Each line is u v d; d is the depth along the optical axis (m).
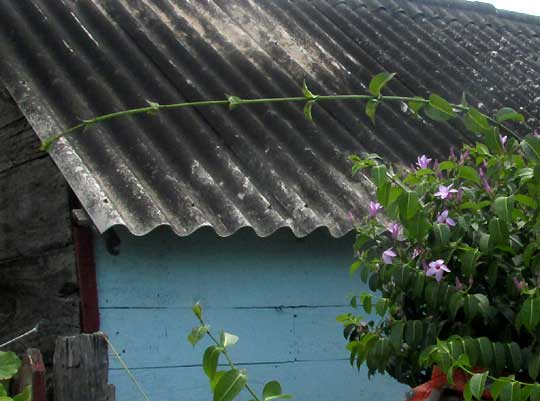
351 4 7.36
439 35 7.43
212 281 4.41
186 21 5.77
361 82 5.96
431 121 5.80
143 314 4.23
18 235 4.64
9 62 4.59
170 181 4.17
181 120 4.73
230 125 4.80
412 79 6.28
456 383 2.71
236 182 4.37
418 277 2.79
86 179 3.93
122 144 4.37
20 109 4.35
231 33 5.94
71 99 4.46
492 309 2.73
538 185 2.73
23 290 4.59
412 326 2.82
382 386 4.83
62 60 4.81
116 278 4.20
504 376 2.71
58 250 4.30
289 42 6.16
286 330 4.58
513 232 2.82
